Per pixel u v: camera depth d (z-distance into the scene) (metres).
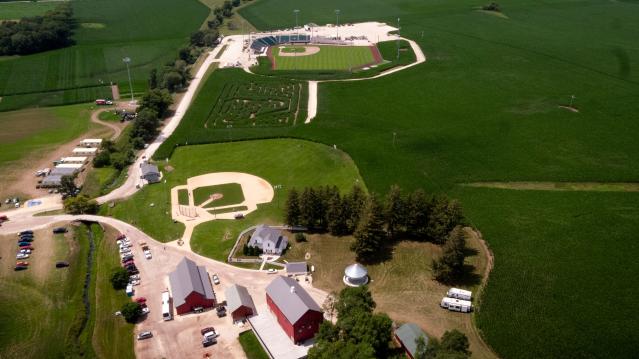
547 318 152.25
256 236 190.25
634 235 188.00
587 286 164.25
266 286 172.62
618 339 144.25
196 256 188.50
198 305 162.75
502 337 146.12
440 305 161.38
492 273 171.12
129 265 182.25
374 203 182.50
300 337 148.50
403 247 190.50
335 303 148.75
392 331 148.62
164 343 150.12
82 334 154.75
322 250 190.75
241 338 151.50
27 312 163.75
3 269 183.75
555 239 187.00
